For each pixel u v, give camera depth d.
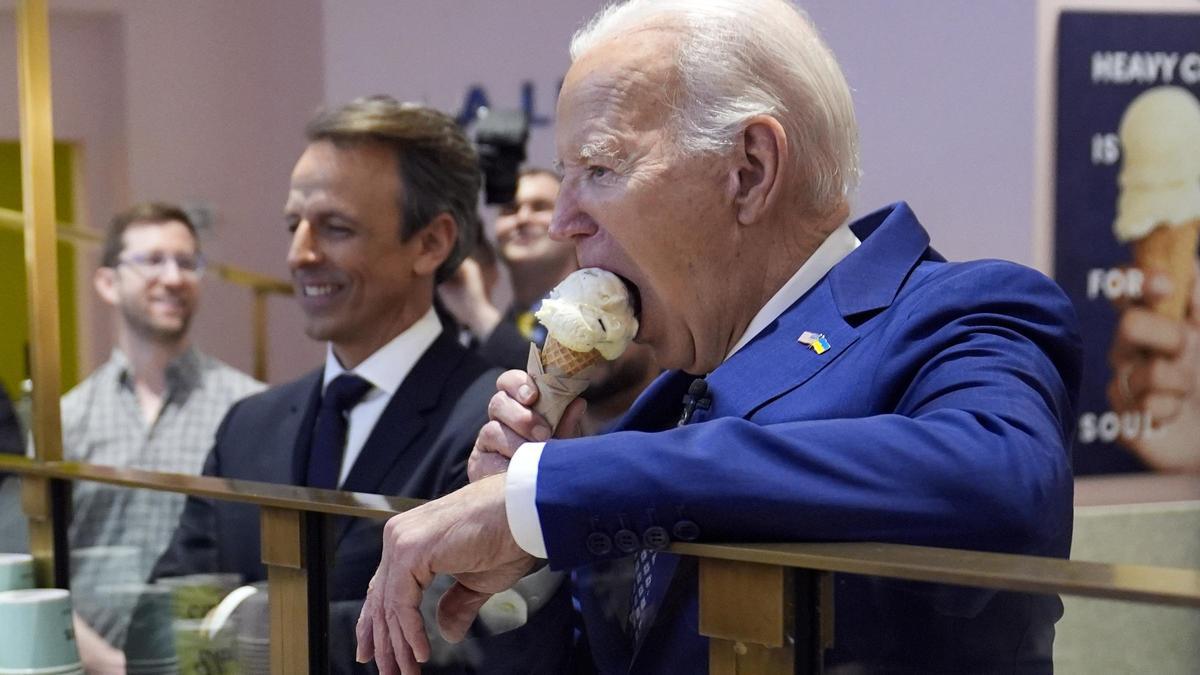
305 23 4.35
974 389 0.98
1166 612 0.75
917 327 1.10
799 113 1.18
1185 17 2.95
